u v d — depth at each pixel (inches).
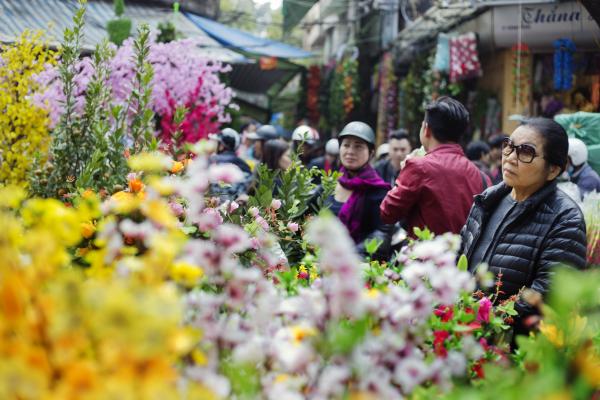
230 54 627.2
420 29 578.6
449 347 73.9
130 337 46.7
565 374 58.3
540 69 506.9
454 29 537.6
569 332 60.8
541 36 474.3
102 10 648.4
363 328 57.3
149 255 66.9
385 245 178.9
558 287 59.5
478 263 129.6
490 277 84.5
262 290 67.9
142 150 162.2
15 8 568.7
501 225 128.7
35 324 49.6
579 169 240.5
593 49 473.4
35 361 47.4
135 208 85.3
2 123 228.4
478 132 540.1
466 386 71.8
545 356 61.1
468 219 136.1
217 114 327.9
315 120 886.4
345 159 187.2
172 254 60.1
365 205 183.2
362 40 768.9
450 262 68.9
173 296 52.6
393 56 683.4
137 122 166.9
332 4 815.7
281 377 58.1
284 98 1011.3
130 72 262.8
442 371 62.2
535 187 125.8
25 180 226.5
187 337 51.3
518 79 496.4
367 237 181.5
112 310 46.7
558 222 122.1
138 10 711.1
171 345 49.8
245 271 66.0
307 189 154.6
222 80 595.2
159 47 317.1
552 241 121.3
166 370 47.9
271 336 63.5
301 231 144.3
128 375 46.6
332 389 55.4
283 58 772.6
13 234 57.5
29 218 62.1
